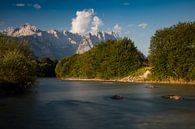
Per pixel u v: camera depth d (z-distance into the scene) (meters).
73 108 48.16
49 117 40.06
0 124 35.56
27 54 82.31
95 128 33.84
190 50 115.19
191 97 62.50
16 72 70.88
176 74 118.56
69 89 89.25
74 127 34.31
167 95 65.00
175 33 118.06
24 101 56.41
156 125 35.16
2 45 79.38
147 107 49.12
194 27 117.19
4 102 54.72
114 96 62.72
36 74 80.88
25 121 37.38
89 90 85.12
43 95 68.50
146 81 130.88
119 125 35.31
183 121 37.34
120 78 155.50
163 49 121.56
